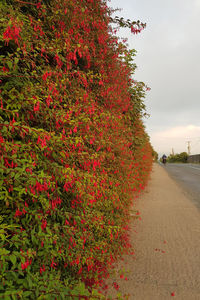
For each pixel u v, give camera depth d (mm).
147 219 5867
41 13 2311
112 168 3689
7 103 1717
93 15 2951
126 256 3715
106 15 3316
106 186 3471
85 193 2352
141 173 9031
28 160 1736
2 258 1504
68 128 2154
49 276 1980
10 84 1782
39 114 2053
